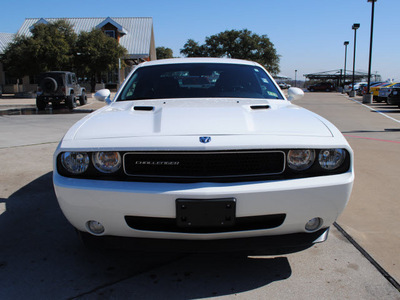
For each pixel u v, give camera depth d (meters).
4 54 26.89
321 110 15.59
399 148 6.60
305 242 2.29
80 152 2.14
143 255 2.69
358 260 2.61
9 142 7.23
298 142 2.13
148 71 3.69
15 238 2.97
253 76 3.64
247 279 2.38
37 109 16.38
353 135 8.24
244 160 2.12
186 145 2.06
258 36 53.22
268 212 2.08
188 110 2.65
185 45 55.75
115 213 2.09
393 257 2.65
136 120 2.46
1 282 2.34
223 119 2.39
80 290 2.26
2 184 4.39
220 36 53.34
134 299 2.17
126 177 2.12
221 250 2.18
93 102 21.08
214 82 3.50
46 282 2.34
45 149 6.50
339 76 51.56
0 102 20.69
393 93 15.47
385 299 2.16
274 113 2.66
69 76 16.61
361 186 4.30
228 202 2.01
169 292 2.24
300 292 2.23
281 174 2.15
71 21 35.59
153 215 2.06
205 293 2.23
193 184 2.05
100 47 27.00
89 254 2.71
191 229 2.11
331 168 2.19
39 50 24.47
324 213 2.18
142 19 37.00
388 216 3.41
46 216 3.42
